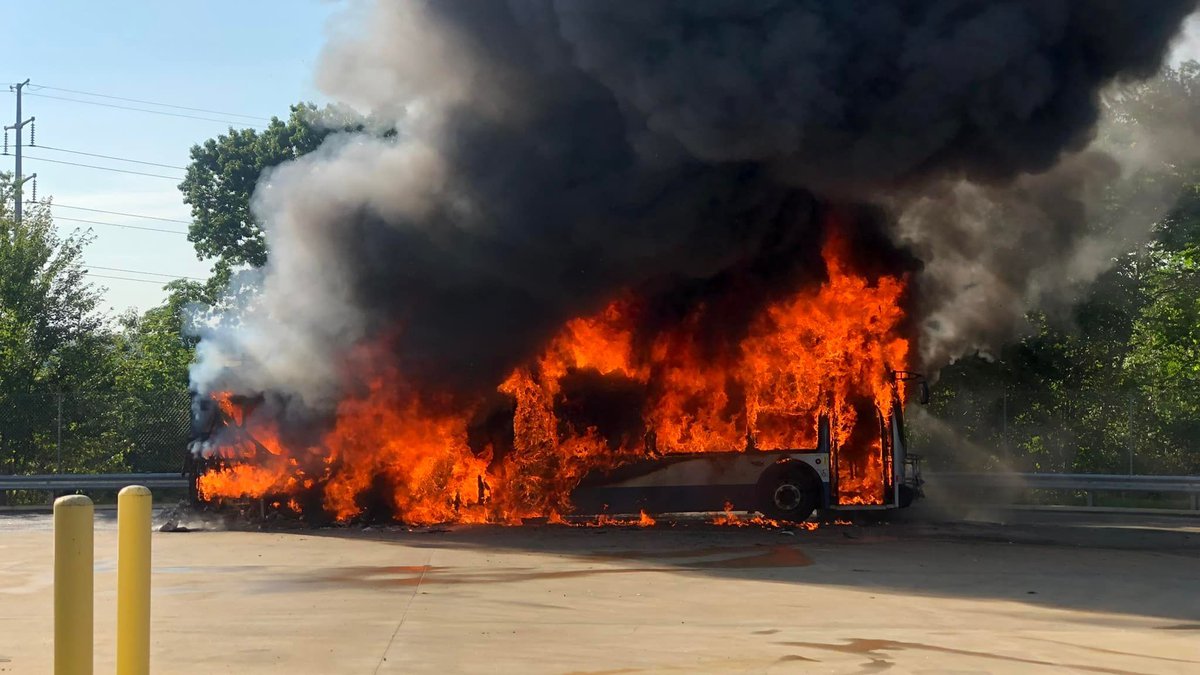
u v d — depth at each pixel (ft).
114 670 24.89
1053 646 29.12
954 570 43.96
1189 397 90.68
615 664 26.25
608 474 62.69
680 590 38.32
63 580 15.58
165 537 55.21
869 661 26.91
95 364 98.94
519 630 30.58
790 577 41.70
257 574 41.68
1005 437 86.22
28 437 87.20
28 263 97.45
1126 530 60.29
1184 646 29.30
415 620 32.04
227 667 25.55
